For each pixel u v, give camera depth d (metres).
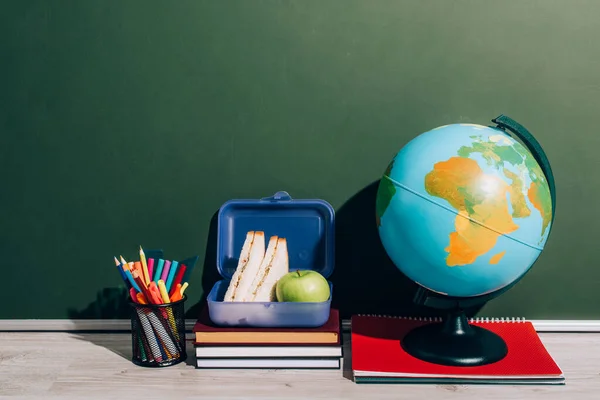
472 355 1.55
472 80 1.77
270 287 1.65
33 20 1.80
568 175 1.79
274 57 1.79
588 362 1.63
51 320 1.90
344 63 1.78
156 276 1.66
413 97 1.78
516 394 1.46
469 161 1.42
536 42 1.75
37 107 1.83
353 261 1.85
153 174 1.84
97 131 1.83
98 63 1.81
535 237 1.45
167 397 1.46
